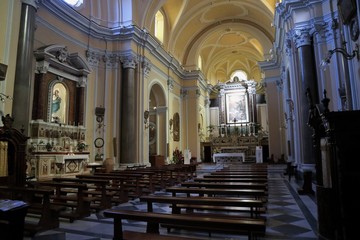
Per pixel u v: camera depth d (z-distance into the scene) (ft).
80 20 34.71
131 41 38.78
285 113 45.44
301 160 28.73
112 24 39.27
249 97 75.51
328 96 26.99
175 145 55.77
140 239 7.94
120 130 37.96
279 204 17.90
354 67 16.71
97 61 37.70
